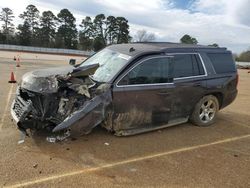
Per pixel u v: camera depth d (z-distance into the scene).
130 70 6.14
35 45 91.19
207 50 7.61
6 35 88.56
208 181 4.81
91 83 5.99
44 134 6.12
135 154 5.62
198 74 7.25
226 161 5.63
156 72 6.48
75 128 5.63
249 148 6.39
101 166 5.07
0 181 4.40
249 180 4.95
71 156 5.34
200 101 7.39
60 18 94.31
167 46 7.15
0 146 5.53
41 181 4.48
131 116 6.21
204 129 7.41
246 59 81.31
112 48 7.32
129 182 4.62
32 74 6.14
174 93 6.75
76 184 4.46
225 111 9.53
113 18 95.50
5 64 22.38
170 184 4.64
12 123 6.80
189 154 5.82
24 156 5.21
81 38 96.19
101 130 6.60
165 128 7.19
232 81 7.95
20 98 5.96
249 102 11.59
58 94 5.74
